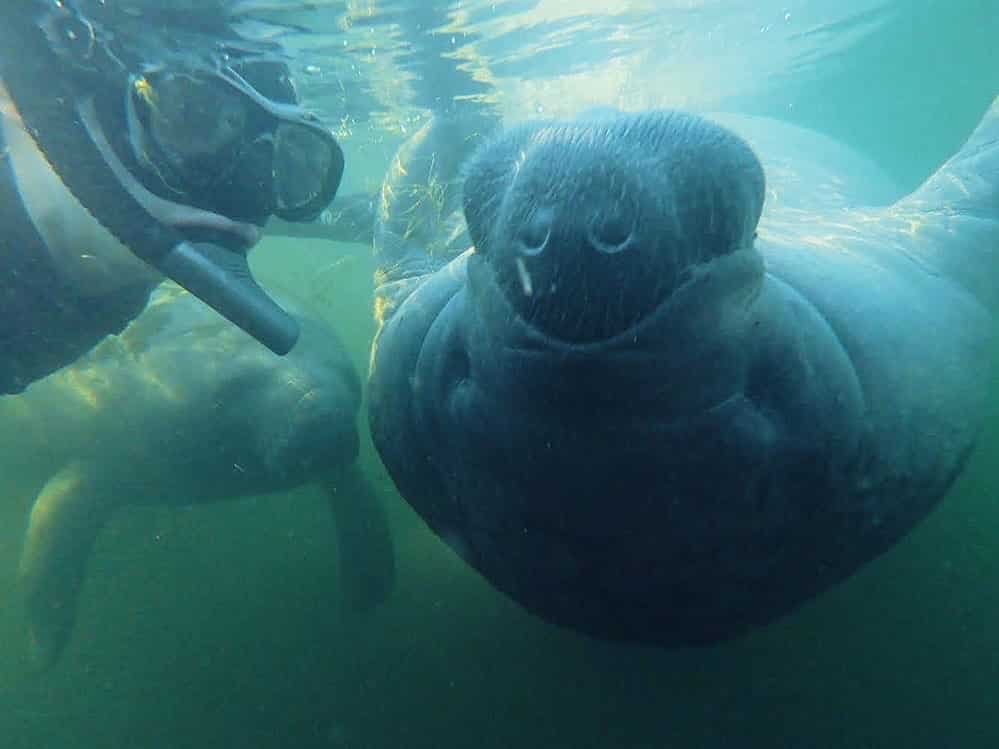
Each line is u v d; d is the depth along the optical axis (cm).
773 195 562
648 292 190
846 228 421
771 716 486
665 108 217
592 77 1462
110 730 633
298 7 822
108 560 940
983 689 469
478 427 244
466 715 545
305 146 418
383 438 340
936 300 363
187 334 737
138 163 359
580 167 195
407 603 698
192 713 629
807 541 263
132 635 772
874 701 479
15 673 760
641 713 510
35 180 380
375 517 748
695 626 281
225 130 376
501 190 229
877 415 269
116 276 416
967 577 557
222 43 761
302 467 687
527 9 1048
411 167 591
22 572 724
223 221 385
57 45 329
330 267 1188
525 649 593
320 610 732
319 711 588
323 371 723
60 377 737
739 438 220
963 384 329
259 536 941
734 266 205
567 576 267
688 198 199
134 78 357
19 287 399
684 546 241
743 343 216
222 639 726
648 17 1233
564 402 205
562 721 519
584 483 227
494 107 1412
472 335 241
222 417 694
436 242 541
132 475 735
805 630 545
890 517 288
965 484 662
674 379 202
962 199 464
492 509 267
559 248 189
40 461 777
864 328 284
